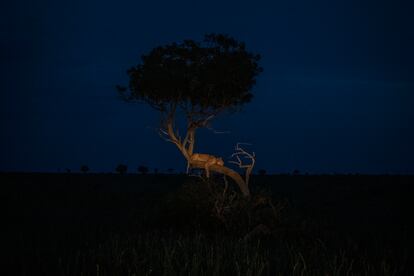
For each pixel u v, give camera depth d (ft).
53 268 38.83
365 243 49.55
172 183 161.68
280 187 138.92
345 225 63.82
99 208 90.89
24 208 87.51
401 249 45.39
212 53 66.49
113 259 40.27
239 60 65.77
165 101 67.05
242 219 59.93
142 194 115.34
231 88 66.03
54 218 75.36
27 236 55.26
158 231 58.49
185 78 65.51
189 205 62.85
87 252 44.11
